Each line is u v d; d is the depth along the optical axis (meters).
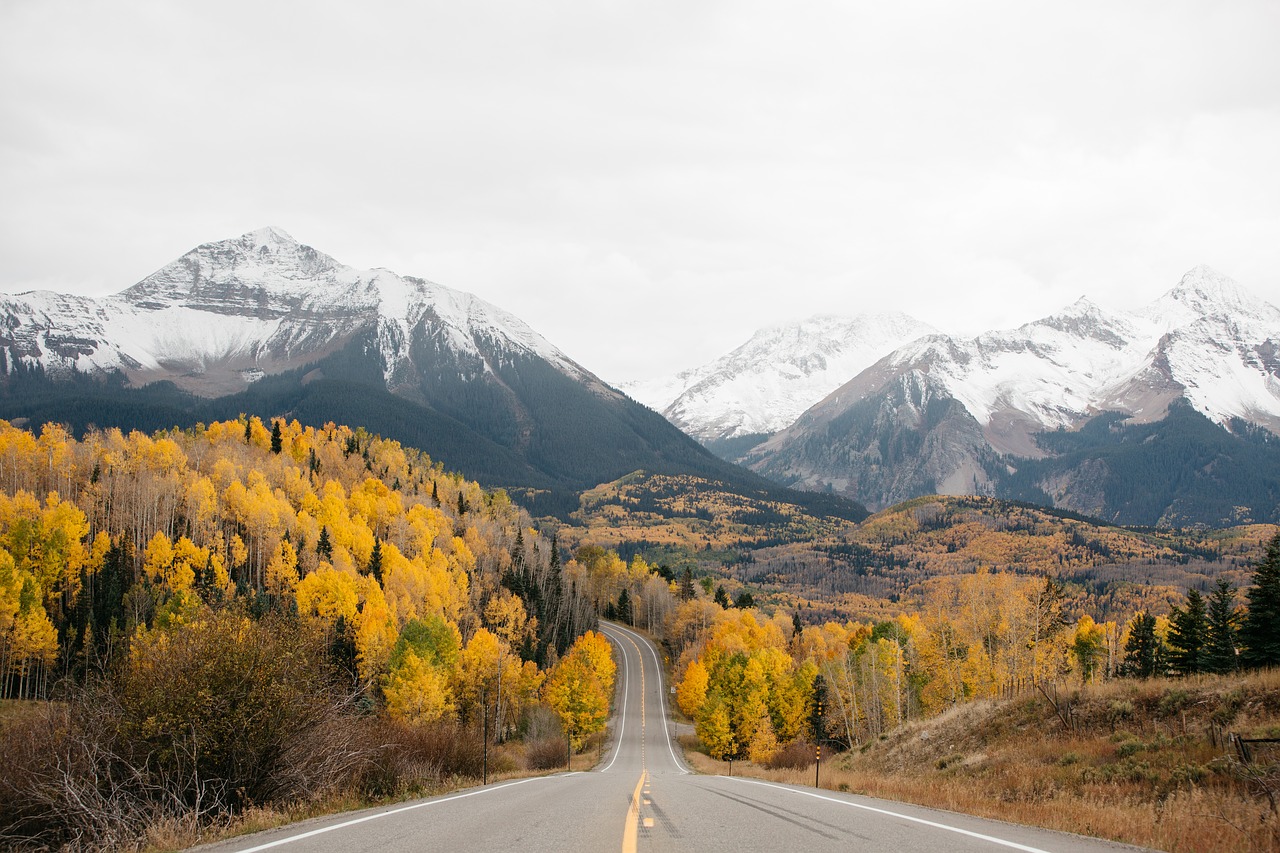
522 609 120.75
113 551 93.81
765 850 10.83
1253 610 51.44
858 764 44.00
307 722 18.50
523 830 12.62
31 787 14.84
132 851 11.91
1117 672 81.19
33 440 124.50
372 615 73.88
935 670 72.44
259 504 113.38
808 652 127.19
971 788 25.08
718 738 75.25
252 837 12.11
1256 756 19.92
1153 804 17.67
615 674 129.38
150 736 16.36
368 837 11.75
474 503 198.75
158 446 132.75
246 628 18.14
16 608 66.56
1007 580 66.81
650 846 11.05
